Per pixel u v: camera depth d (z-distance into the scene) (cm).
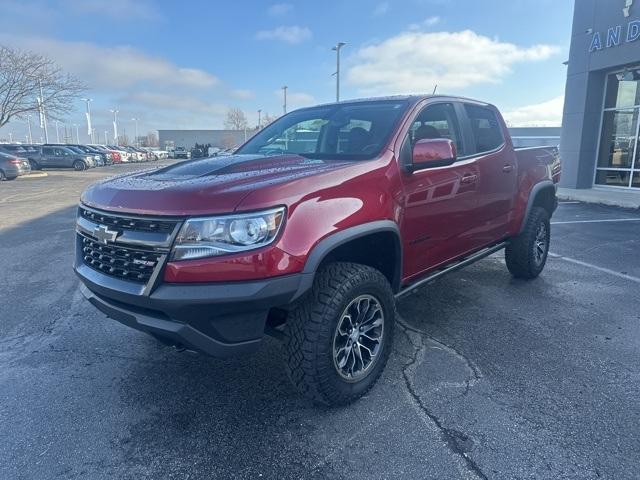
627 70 1365
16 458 250
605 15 1355
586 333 399
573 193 1379
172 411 293
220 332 242
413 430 269
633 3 1269
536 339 388
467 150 406
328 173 272
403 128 337
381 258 329
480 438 261
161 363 355
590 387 313
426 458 246
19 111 3403
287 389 317
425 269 363
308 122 398
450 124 395
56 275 589
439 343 380
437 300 482
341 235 263
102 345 387
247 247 235
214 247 234
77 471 240
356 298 280
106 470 241
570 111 1509
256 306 240
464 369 338
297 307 269
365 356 301
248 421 282
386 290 300
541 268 551
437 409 289
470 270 595
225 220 234
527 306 464
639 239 780
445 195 361
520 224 498
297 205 248
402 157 324
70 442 263
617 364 344
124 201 263
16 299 499
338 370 277
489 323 421
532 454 247
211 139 9388
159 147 9506
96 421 283
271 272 237
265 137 426
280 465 243
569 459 243
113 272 268
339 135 363
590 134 1478
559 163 588
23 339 400
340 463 244
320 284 270
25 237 834
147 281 247
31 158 3259
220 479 234
